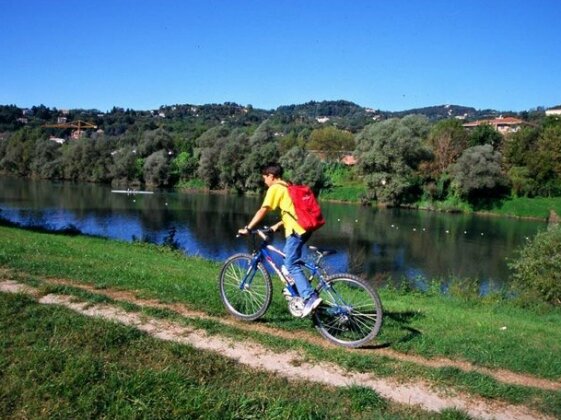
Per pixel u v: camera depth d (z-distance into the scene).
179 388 4.16
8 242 13.38
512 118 137.50
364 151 64.00
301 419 3.94
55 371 4.34
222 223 46.44
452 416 4.19
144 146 84.81
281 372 4.81
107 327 5.30
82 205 56.00
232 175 72.50
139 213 51.22
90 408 3.86
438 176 62.75
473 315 10.15
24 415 3.75
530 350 6.21
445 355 5.59
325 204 62.69
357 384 4.66
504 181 60.00
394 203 61.81
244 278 6.48
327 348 5.49
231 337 5.53
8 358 4.51
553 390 4.83
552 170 62.94
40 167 87.50
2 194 64.31
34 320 5.43
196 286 7.96
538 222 53.97
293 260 5.93
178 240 37.72
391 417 4.10
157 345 5.07
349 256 35.00
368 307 5.78
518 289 20.78
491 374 5.24
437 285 19.02
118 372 4.36
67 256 11.82
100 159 82.56
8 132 134.62
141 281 8.01
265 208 5.98
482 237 43.88
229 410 3.97
